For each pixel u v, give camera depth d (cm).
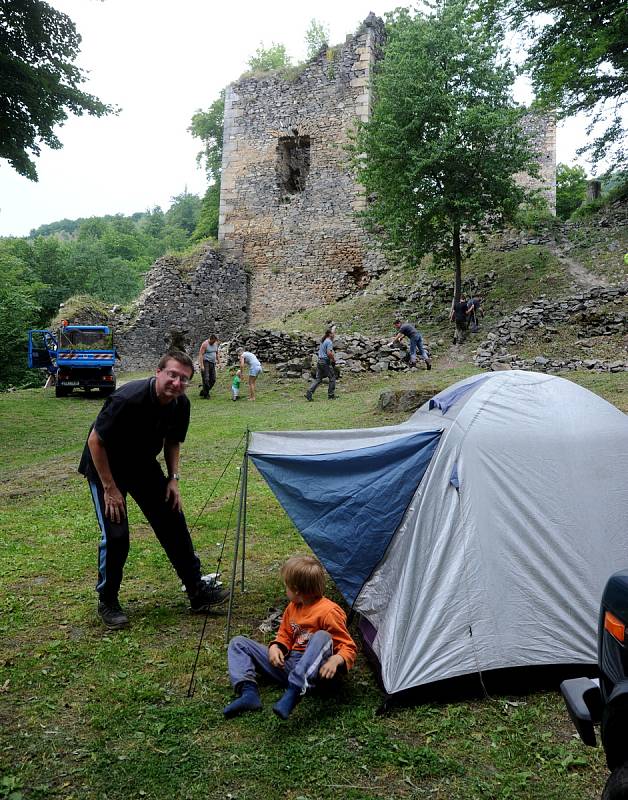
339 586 394
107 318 2664
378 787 271
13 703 334
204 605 457
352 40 2934
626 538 375
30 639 411
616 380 1330
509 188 1914
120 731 308
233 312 2992
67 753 292
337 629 342
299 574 345
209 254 2939
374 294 2473
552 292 2006
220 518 687
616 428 405
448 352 1828
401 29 2005
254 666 343
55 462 1041
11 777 270
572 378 1409
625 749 197
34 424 1425
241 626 432
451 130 1870
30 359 2103
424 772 279
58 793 264
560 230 2402
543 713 334
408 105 1936
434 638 355
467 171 1930
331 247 2922
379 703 338
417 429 428
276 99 3061
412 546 382
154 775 276
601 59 1831
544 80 1808
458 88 1958
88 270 4962
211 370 1666
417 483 400
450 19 1928
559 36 1708
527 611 364
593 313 1780
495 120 1841
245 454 428
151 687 349
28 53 1431
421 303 2238
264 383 1761
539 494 382
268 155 3070
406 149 1948
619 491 385
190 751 293
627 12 1558
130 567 546
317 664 323
